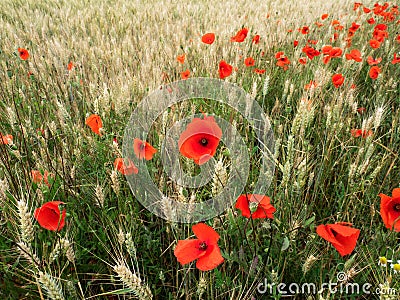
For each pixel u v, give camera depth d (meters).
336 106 0.91
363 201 0.76
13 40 1.81
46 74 1.28
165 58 1.49
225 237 0.61
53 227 0.54
